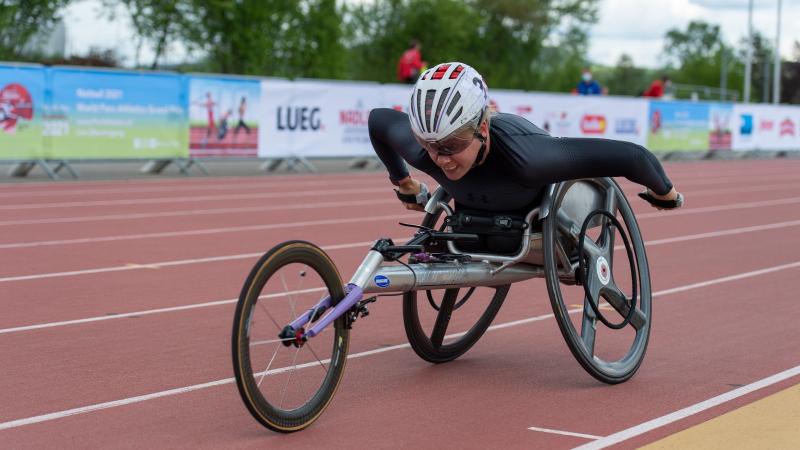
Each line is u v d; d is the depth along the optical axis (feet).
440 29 177.47
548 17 204.23
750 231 38.63
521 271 16.76
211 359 17.71
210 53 123.24
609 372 16.24
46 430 13.64
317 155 61.16
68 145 50.52
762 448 13.10
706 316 22.09
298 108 59.88
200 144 55.62
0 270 26.30
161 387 15.89
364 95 63.10
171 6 117.29
